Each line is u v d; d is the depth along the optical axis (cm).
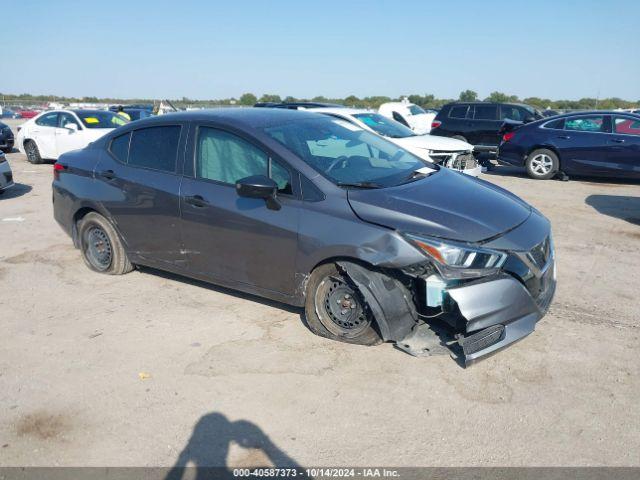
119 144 525
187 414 328
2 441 310
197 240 457
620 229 709
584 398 332
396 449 293
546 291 382
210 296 497
